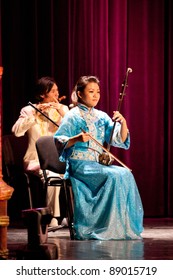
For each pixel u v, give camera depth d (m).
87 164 8.02
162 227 9.28
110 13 11.14
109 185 7.88
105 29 11.02
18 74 10.54
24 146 9.25
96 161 8.15
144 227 9.28
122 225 7.75
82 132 7.86
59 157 7.91
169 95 11.44
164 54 11.44
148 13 11.36
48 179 8.23
